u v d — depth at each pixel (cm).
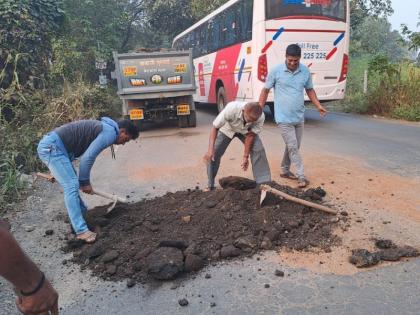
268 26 976
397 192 491
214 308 288
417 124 992
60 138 393
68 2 1791
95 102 1210
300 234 381
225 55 1226
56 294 138
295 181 554
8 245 120
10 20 1007
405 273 315
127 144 945
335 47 1023
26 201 548
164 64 1042
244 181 483
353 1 2189
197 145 870
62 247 400
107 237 395
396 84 1188
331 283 308
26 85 1005
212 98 1409
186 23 2455
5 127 746
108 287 323
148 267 329
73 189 395
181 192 501
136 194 553
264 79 1000
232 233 379
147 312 289
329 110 1400
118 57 1020
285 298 294
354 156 681
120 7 2231
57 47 1228
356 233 382
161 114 1104
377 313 271
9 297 321
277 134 945
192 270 333
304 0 981
